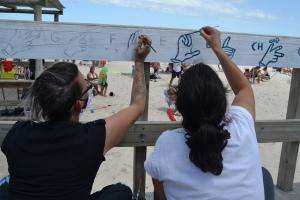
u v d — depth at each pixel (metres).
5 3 10.30
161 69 24.73
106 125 2.12
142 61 2.93
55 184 1.85
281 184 4.13
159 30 3.01
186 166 1.84
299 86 3.77
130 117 2.27
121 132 2.18
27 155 1.88
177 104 1.88
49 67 2.05
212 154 1.74
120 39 2.95
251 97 2.28
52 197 1.84
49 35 2.84
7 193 2.14
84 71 22.88
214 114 1.79
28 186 1.85
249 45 3.33
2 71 12.06
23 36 2.81
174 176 1.84
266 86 19.95
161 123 3.02
